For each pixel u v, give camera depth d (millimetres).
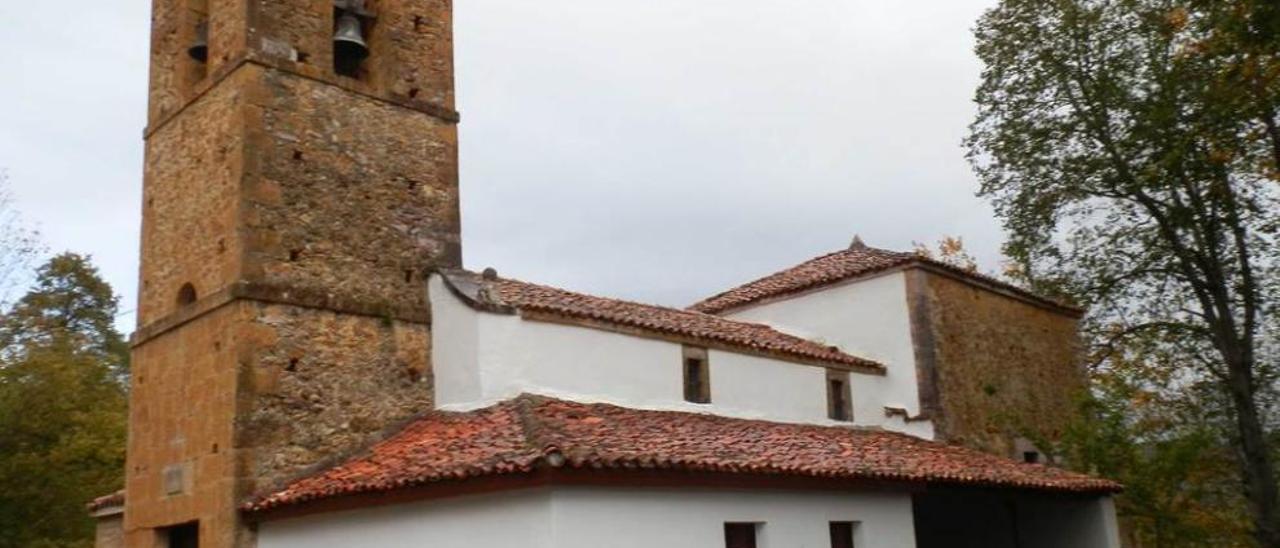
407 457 13641
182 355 15422
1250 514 23891
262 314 14609
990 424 21891
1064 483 18188
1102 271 24656
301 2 16250
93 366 30969
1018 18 23578
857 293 22219
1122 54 22391
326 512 13492
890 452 17094
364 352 15656
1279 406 25219
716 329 19281
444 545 12219
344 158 16156
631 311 18312
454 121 17938
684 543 12484
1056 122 23516
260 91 15320
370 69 17484
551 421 13547
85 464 27359
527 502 11383
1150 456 22578
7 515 25188
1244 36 15242
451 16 18453
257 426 14188
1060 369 24734
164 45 17672
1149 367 24969
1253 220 22062
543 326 16031
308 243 15383
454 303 16188
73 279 38656
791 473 13555
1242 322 23219
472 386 15500
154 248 16828
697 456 12672
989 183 24812
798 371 19781
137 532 15727
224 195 15219
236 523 13734
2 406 24828
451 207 17531
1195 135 20172
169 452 15273
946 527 21672
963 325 22047
